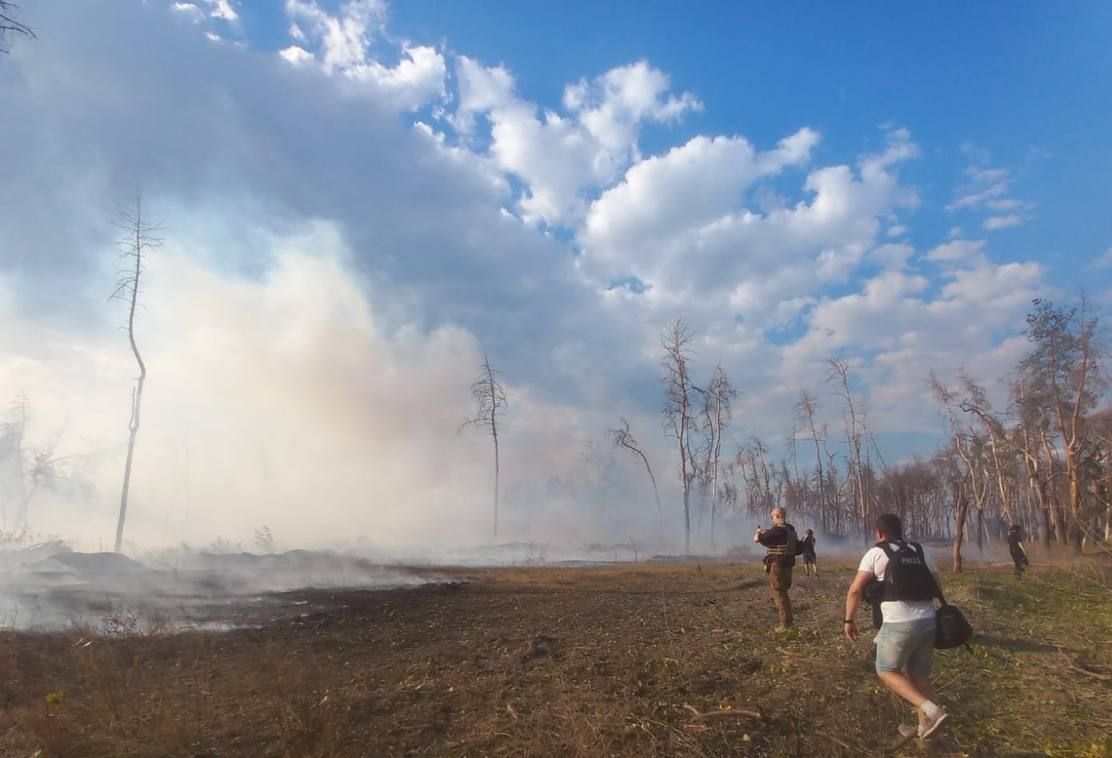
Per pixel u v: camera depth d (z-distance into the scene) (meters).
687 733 5.81
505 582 20.83
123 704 6.24
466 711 6.43
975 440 39.38
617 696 6.64
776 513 10.34
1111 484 24.77
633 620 11.47
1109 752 5.40
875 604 5.91
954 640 5.64
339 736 5.62
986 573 19.08
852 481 56.34
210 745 5.54
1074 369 37.09
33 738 5.66
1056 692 6.82
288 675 7.45
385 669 8.16
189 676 7.65
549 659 8.41
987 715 6.23
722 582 19.70
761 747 5.63
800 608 12.02
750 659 8.09
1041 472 40.81
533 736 5.74
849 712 6.24
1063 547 32.66
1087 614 11.16
